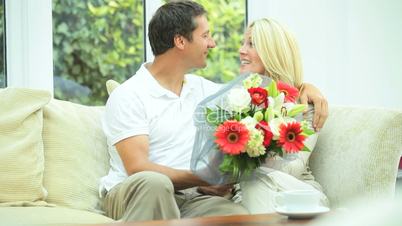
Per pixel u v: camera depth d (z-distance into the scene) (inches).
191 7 119.0
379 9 163.9
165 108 117.0
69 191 115.6
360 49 163.2
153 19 119.5
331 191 117.0
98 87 151.4
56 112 121.3
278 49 122.6
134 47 155.2
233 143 92.9
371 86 163.8
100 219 105.8
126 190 101.3
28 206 111.1
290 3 161.5
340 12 163.3
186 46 117.9
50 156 117.5
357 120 117.6
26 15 144.0
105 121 117.2
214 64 163.8
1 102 116.1
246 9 166.1
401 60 164.9
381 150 112.0
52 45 146.3
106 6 152.1
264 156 96.7
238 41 165.8
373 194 111.6
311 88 122.3
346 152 116.3
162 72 119.5
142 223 78.5
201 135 99.4
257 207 101.8
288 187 102.0
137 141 110.7
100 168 121.7
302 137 94.8
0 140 112.7
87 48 150.3
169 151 115.0
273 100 96.3
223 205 106.7
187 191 115.7
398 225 68.5
